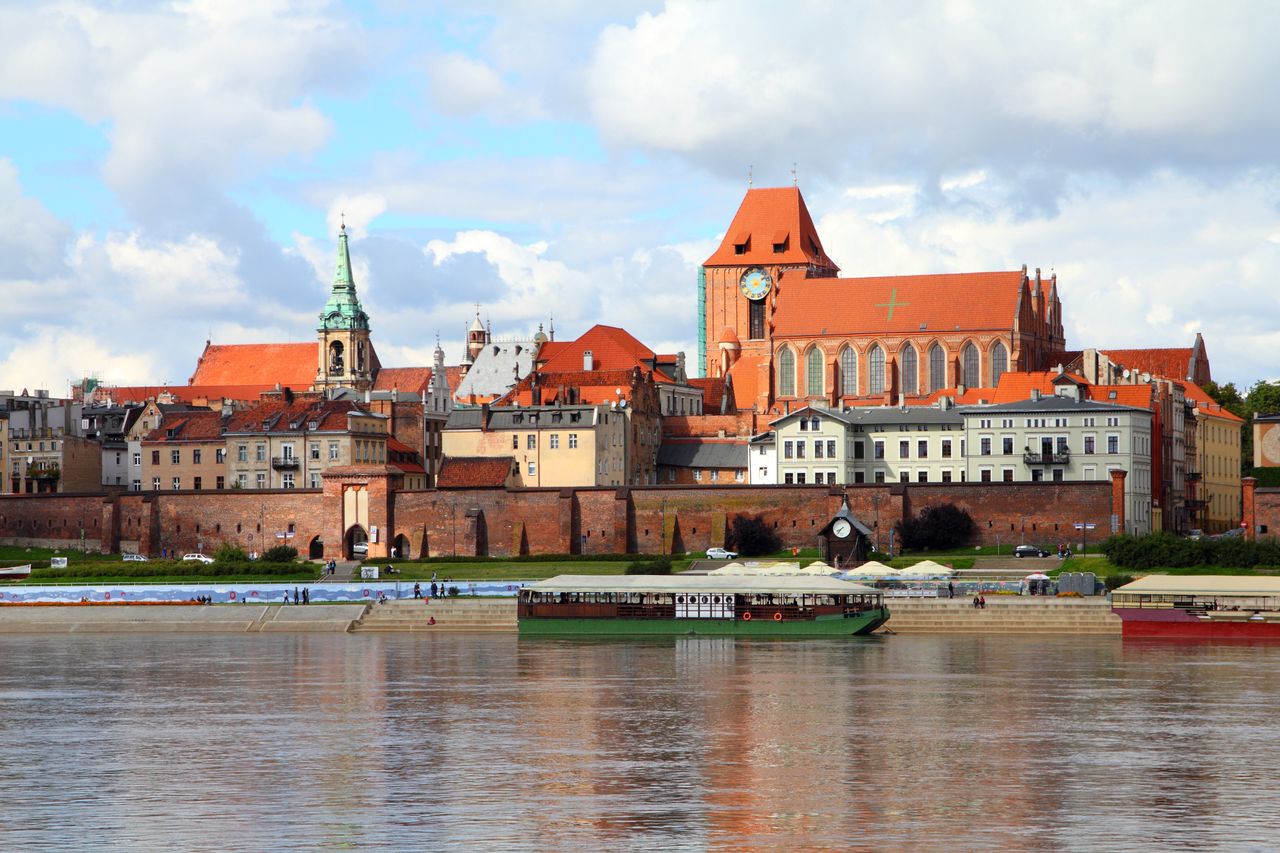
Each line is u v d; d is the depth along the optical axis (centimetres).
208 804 14612
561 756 16900
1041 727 18625
